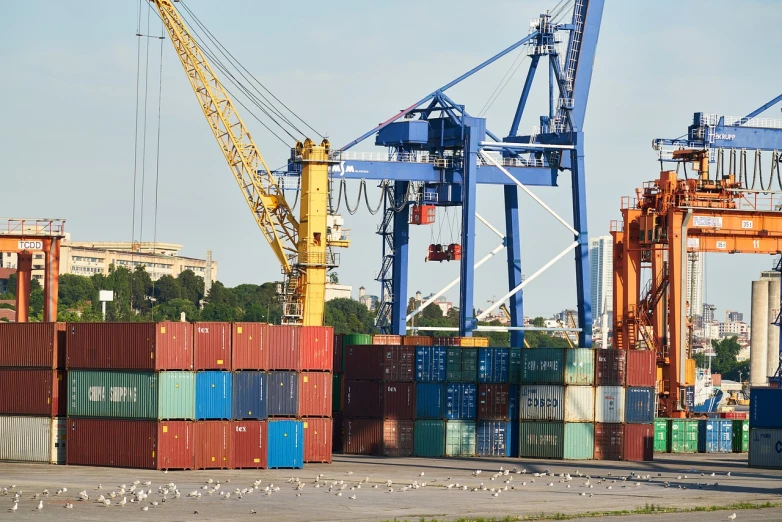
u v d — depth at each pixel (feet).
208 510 538.88
